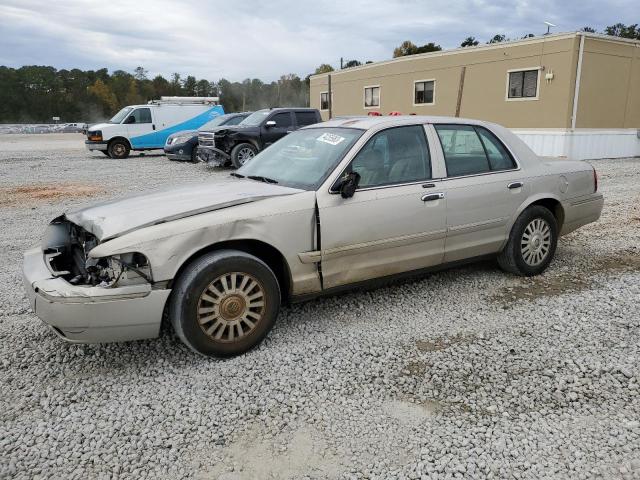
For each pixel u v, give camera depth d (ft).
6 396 10.44
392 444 8.87
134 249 10.55
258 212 11.85
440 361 11.55
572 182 17.48
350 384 10.69
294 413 9.75
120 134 64.49
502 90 65.31
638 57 63.31
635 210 28.07
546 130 60.85
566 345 12.20
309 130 15.84
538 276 17.11
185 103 70.49
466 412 9.72
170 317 11.45
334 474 8.17
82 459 8.56
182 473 8.23
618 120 63.67
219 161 48.44
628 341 12.34
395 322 13.66
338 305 14.83
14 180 43.06
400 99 80.38
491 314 14.07
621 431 9.09
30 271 11.60
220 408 9.93
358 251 13.16
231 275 11.46
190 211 11.51
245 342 11.87
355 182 12.60
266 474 8.20
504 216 15.78
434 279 16.85
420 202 13.94
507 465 8.30
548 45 59.41
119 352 12.20
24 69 302.25
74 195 35.12
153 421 9.55
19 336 13.09
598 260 18.84
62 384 10.84
